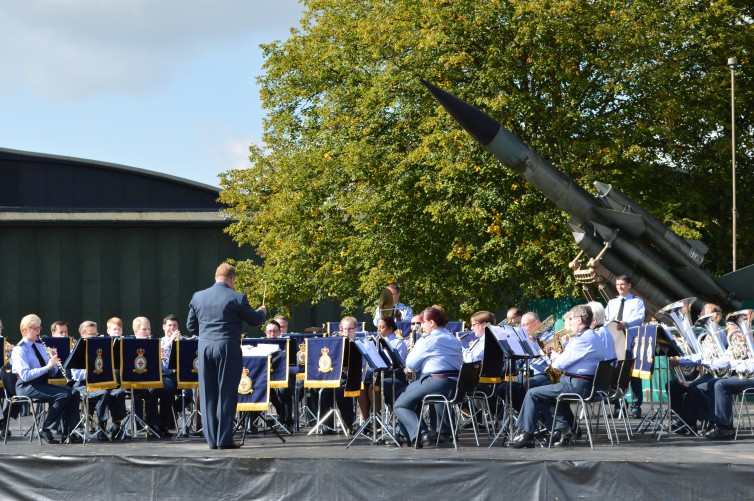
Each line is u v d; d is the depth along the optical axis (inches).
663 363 852.0
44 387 578.9
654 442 542.0
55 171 1897.1
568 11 1151.0
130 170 1921.8
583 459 430.9
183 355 597.9
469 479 437.4
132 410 597.3
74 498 478.0
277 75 1492.4
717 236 1328.7
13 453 503.8
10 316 1784.0
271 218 1472.7
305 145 1491.1
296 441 569.9
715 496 409.1
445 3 1220.5
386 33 1262.3
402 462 441.7
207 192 1972.2
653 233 912.9
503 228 1221.7
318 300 1470.2
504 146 894.4
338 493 447.2
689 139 1246.3
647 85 1175.6
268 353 570.3
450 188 1199.6
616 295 949.2
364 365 585.9
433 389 524.4
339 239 1406.3
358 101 1315.2
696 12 1234.6
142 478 469.4
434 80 1237.1
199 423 626.2
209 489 461.4
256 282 1515.7
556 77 1157.7
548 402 523.2
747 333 564.4
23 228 1795.0
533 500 429.7
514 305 1326.3
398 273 1298.0
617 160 1170.6
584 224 934.4
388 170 1288.1
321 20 1435.8
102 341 573.0
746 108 1326.3
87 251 1818.4
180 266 1845.5
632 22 1174.3
